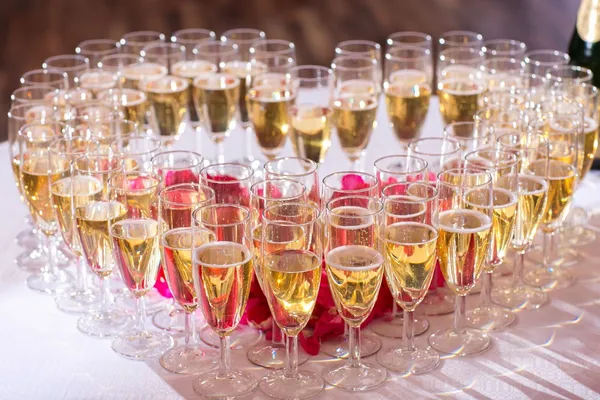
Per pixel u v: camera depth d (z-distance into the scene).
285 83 1.97
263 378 1.45
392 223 1.42
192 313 1.54
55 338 1.55
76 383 1.46
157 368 1.48
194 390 1.44
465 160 1.53
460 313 1.53
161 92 1.98
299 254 1.39
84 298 1.64
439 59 2.04
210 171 1.56
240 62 2.19
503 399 1.41
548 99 1.82
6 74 4.57
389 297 1.56
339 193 1.45
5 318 1.59
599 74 2.01
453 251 1.47
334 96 1.92
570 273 1.67
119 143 1.67
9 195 1.92
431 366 1.47
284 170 1.59
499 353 1.50
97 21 5.28
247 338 1.54
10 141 1.75
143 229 1.47
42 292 1.65
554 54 2.03
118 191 1.47
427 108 1.97
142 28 5.16
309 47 4.90
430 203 1.42
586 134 1.78
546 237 1.69
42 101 1.85
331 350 1.51
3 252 1.75
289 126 1.90
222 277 1.39
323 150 1.90
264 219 1.39
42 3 5.55
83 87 2.02
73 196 1.52
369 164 1.99
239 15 5.38
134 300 1.64
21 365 1.49
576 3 5.45
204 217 1.42
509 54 2.06
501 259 1.55
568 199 1.65
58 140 1.65
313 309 1.51
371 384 1.43
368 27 5.18
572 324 1.55
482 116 1.74
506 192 1.52
